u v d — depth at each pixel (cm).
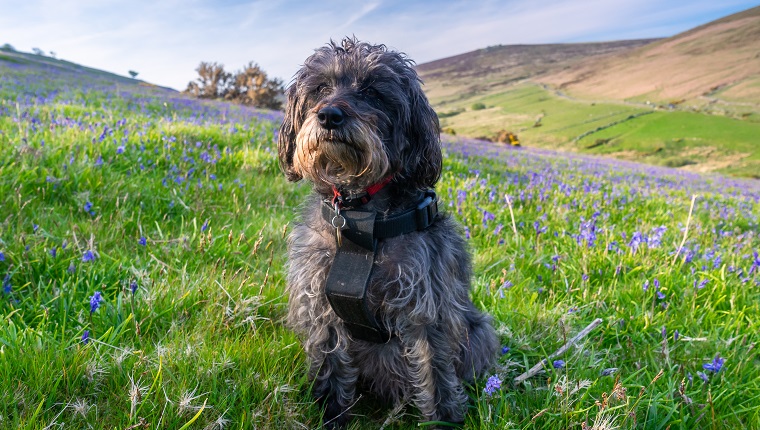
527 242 126
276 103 841
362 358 71
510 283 91
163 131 179
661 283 102
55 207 104
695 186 383
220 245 97
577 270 106
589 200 187
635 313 91
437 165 70
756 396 68
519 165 349
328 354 68
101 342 61
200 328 70
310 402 66
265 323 79
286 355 71
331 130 61
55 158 120
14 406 52
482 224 131
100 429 52
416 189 68
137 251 91
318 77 70
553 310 88
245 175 149
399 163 66
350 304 60
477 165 269
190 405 54
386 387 72
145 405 55
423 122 69
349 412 69
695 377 75
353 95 65
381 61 68
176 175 134
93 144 138
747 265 125
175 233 105
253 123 325
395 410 65
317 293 65
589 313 93
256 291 84
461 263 70
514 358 78
